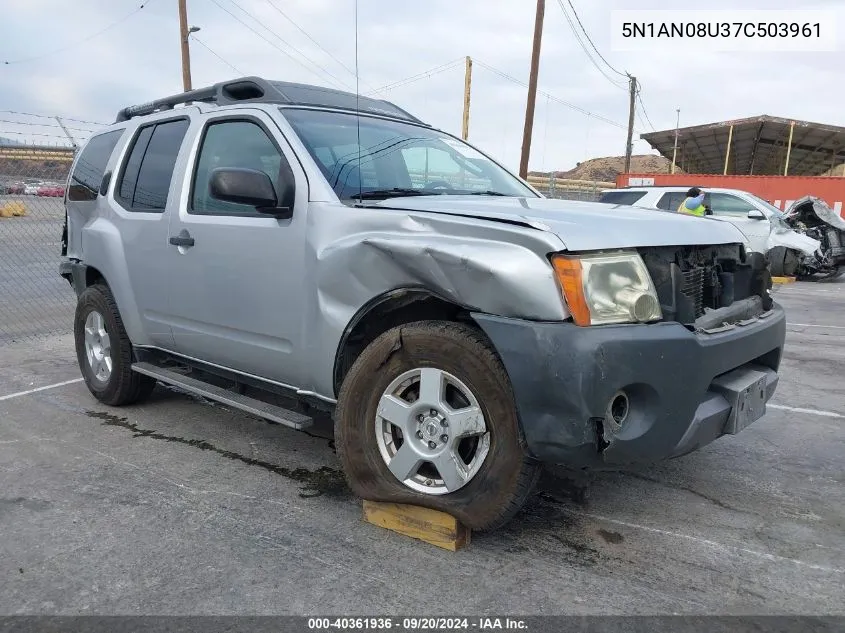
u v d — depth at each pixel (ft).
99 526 10.19
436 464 9.24
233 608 8.14
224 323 12.12
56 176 33.68
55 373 19.69
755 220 44.39
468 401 9.00
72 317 29.58
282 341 11.16
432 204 10.16
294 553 9.40
